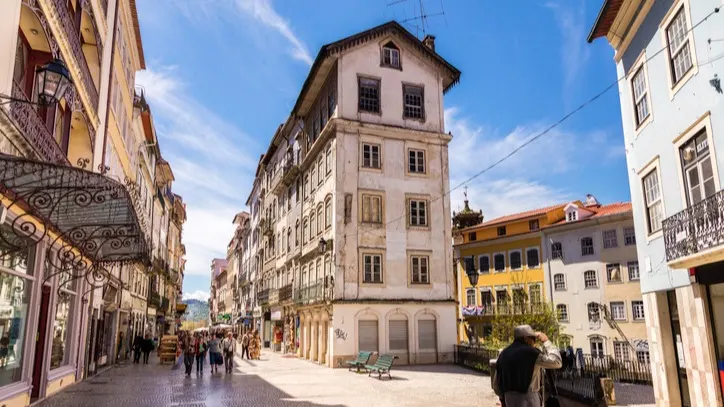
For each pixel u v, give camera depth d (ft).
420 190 93.45
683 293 37.35
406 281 88.99
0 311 33.53
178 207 190.80
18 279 36.06
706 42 33.40
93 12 50.01
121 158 76.33
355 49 95.09
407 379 63.41
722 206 30.17
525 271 142.61
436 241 92.38
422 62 99.45
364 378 65.00
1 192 25.84
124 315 97.25
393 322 86.48
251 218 207.51
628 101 47.34
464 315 154.30
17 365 36.76
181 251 232.53
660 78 40.50
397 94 96.12
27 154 31.55
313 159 106.42
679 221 34.78
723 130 31.73
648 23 42.19
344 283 85.40
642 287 45.16
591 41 50.75
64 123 45.03
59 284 46.88
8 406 33.81
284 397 48.01
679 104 37.47
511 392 16.28
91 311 62.80
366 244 87.97
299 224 116.37
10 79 27.32
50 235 39.19
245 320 192.24
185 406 42.80
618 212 120.67
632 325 116.67
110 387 54.49
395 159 93.04
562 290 132.05
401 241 90.22
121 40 69.72
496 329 97.50
